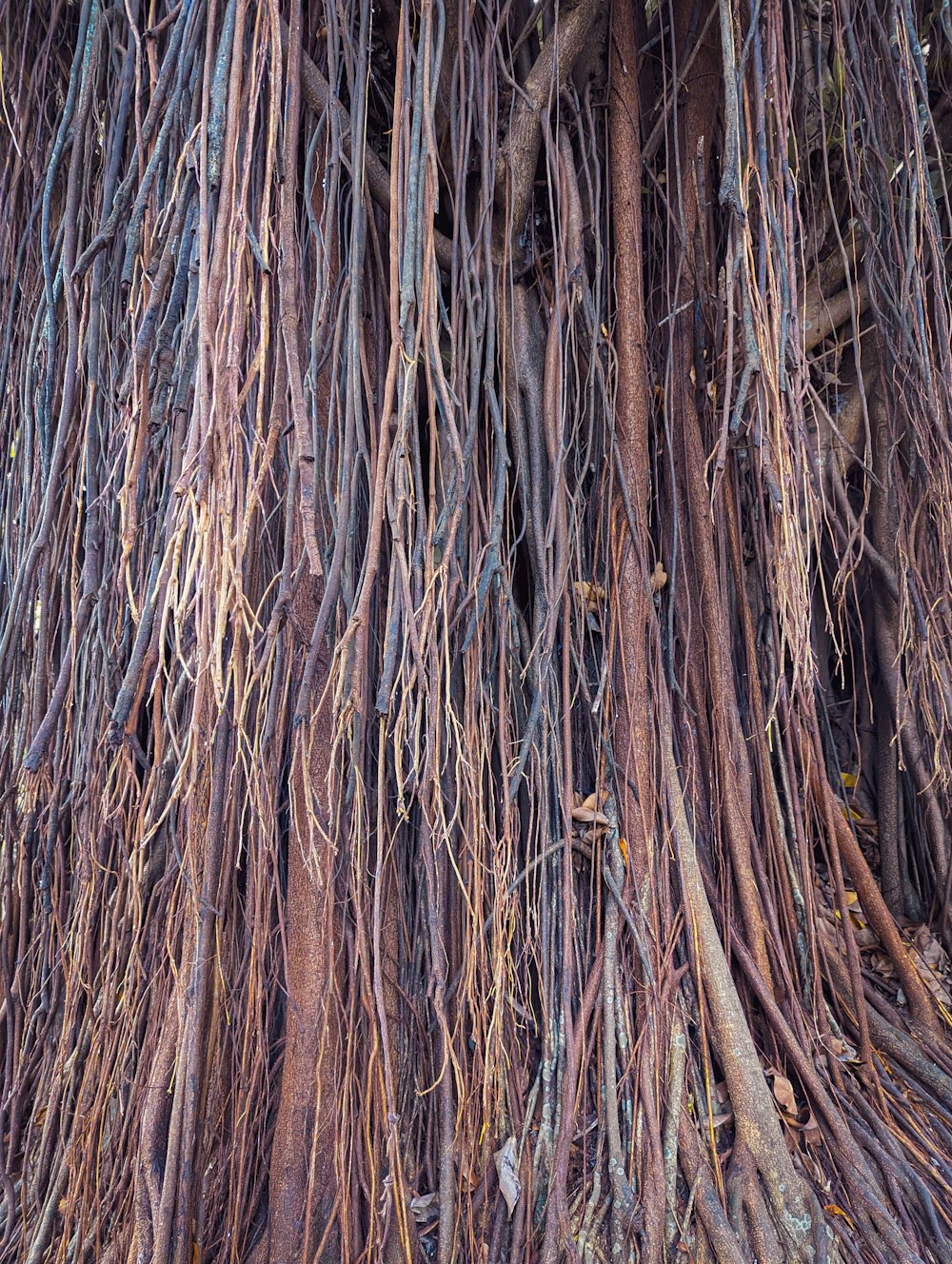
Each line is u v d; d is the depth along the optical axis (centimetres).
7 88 223
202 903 163
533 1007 203
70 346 180
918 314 207
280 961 185
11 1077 211
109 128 198
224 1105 176
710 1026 193
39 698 203
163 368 149
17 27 219
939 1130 200
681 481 229
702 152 232
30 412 220
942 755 257
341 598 178
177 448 165
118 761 177
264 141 155
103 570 198
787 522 166
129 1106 174
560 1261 161
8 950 218
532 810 194
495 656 200
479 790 182
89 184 213
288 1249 161
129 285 154
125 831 183
